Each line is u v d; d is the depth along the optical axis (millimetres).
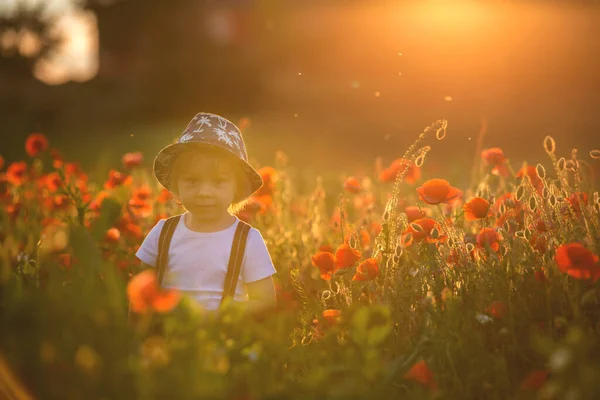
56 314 2014
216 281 3029
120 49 34125
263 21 28750
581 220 2850
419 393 2082
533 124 15781
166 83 28812
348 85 21953
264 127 21281
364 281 2791
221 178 3025
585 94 17516
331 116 21047
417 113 18406
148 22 33031
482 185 3402
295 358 2232
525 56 18172
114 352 1931
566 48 18062
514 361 2379
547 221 2793
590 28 18094
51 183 4406
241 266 3055
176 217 3184
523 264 2654
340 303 2908
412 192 4602
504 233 2730
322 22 25531
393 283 2711
